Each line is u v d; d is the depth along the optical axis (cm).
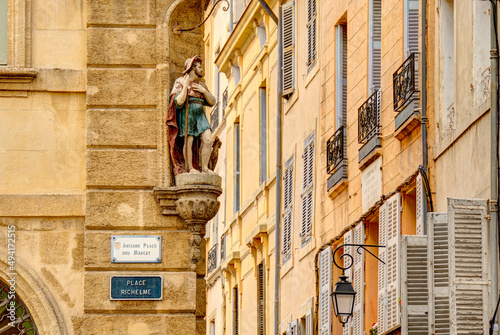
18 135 2509
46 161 2508
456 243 2319
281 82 4041
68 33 2542
